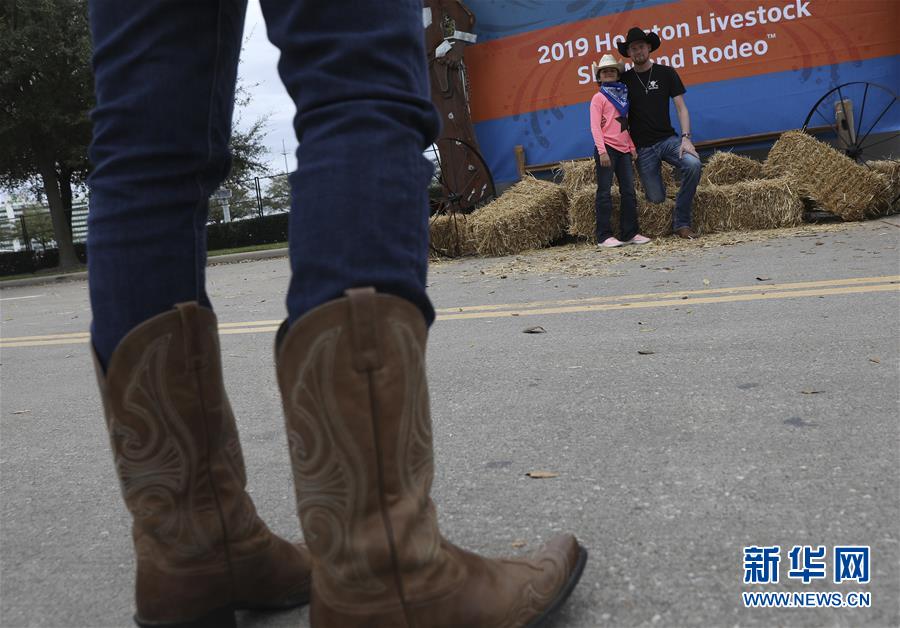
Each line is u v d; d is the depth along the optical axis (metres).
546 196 7.74
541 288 5.07
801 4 7.92
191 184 1.07
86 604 1.33
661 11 8.32
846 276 4.11
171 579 1.08
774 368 2.47
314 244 0.86
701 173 7.66
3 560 1.56
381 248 0.87
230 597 1.12
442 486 1.74
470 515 1.55
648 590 1.17
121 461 1.06
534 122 8.87
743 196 7.05
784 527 1.34
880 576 1.15
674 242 6.77
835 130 7.91
